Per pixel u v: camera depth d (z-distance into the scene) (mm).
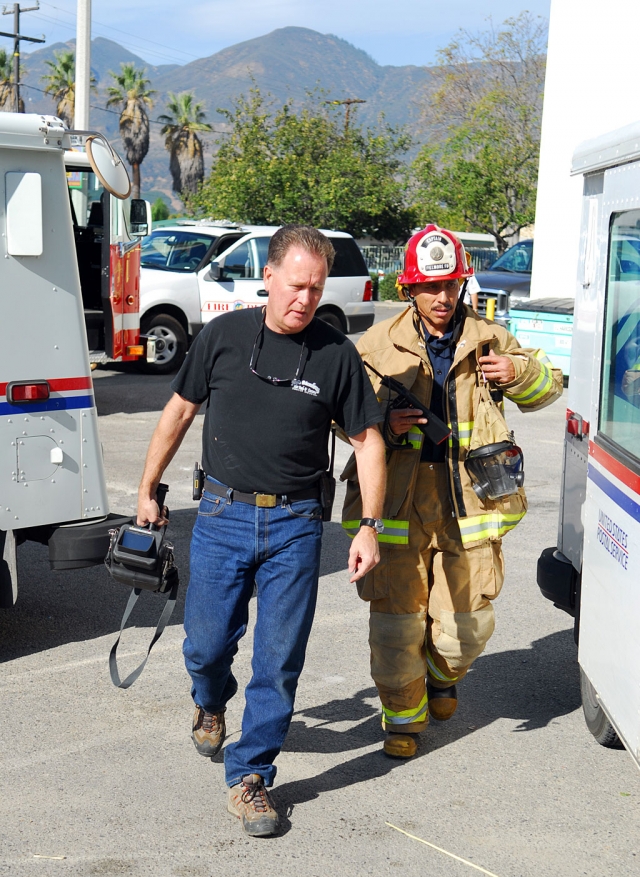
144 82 57312
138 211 11625
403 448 3809
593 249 4332
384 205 33125
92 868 3223
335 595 6035
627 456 3434
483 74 40344
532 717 4465
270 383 3334
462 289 3893
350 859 3311
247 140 31953
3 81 51219
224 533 3424
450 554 3916
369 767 3955
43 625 5449
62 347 4957
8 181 4703
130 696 4574
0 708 4430
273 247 3281
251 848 3357
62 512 5043
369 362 3861
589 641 3898
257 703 3408
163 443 3562
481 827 3529
